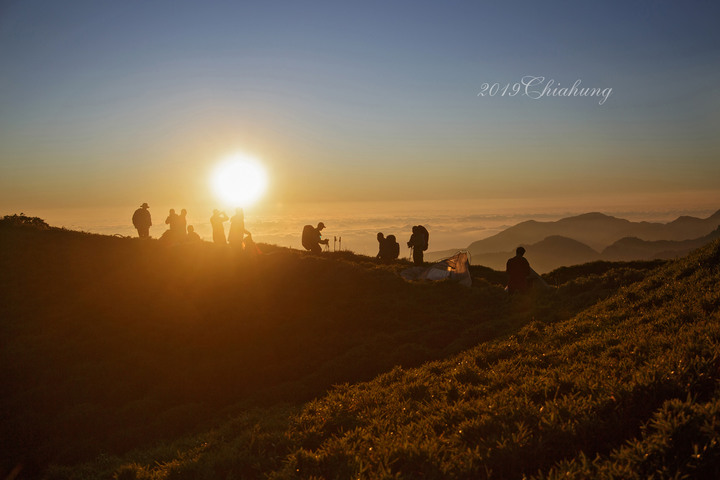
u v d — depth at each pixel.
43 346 18.23
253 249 29.06
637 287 14.61
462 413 6.99
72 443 12.78
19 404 14.75
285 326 19.84
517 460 5.20
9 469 11.84
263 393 14.52
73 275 24.53
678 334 7.95
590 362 8.09
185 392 15.45
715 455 4.37
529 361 9.49
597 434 5.39
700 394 5.64
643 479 4.32
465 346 15.16
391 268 29.53
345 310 21.33
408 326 19.41
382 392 10.02
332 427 8.41
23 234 29.95
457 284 24.12
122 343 18.61
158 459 9.70
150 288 23.30
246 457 7.56
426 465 5.55
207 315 20.98
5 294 22.31
